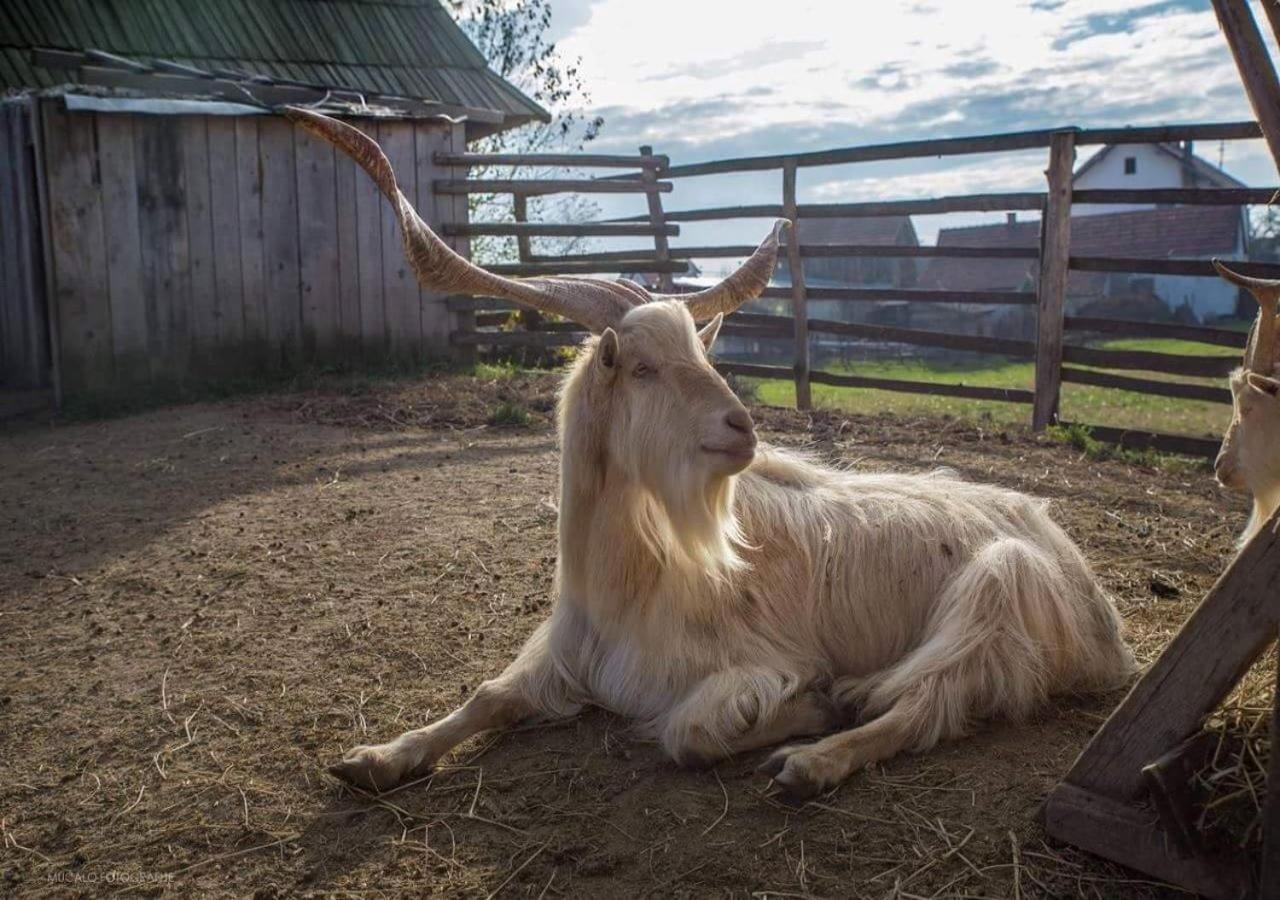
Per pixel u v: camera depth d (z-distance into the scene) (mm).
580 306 3434
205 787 3312
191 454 7277
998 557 3551
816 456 4465
